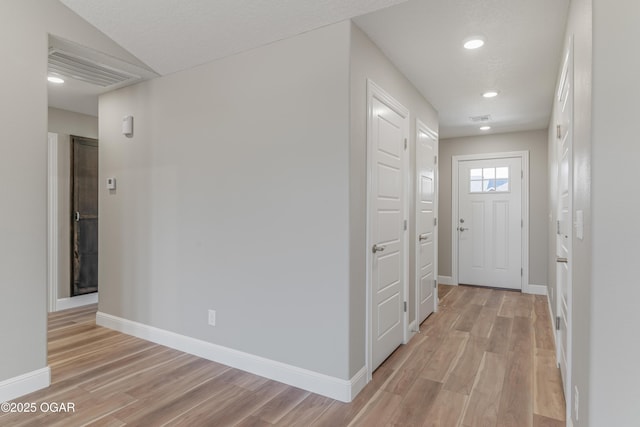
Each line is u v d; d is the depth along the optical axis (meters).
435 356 2.94
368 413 2.11
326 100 2.31
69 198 4.40
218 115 2.82
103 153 3.66
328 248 2.30
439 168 5.91
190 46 2.72
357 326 2.36
